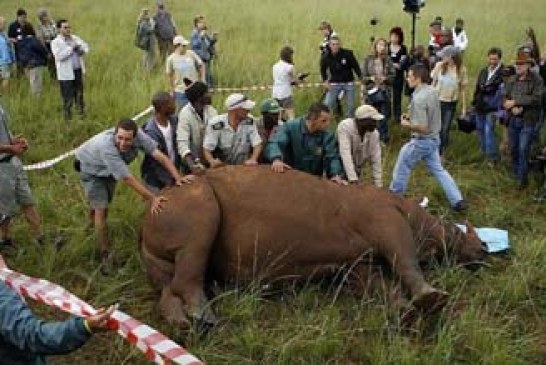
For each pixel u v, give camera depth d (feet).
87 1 76.48
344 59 38.86
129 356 18.17
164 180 24.38
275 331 19.51
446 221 25.36
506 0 83.15
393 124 39.68
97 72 46.32
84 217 26.08
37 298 17.19
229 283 21.49
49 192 27.71
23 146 23.16
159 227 20.77
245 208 21.20
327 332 18.94
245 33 59.98
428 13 71.10
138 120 38.17
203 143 24.12
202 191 21.04
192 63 39.47
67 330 11.85
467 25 65.36
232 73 47.62
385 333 19.38
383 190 22.38
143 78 44.60
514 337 19.83
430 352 18.70
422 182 31.78
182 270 20.18
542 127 32.71
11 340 11.93
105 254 23.40
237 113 23.72
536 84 30.40
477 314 19.95
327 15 67.46
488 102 33.73
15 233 25.11
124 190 27.37
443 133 35.09
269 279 21.22
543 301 21.65
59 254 23.17
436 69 35.04
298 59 49.93
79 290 21.83
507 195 30.78
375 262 21.34
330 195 21.56
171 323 19.53
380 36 58.75
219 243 21.17
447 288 21.84
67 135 36.24
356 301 20.85
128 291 21.62
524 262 23.31
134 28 63.46
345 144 24.09
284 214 21.09
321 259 21.17
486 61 51.52
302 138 23.59
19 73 45.57
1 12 68.69
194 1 78.48
